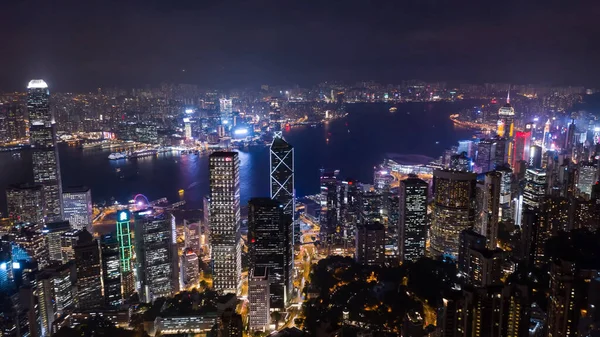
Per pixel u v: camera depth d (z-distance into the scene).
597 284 159.00
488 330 164.75
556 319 169.88
